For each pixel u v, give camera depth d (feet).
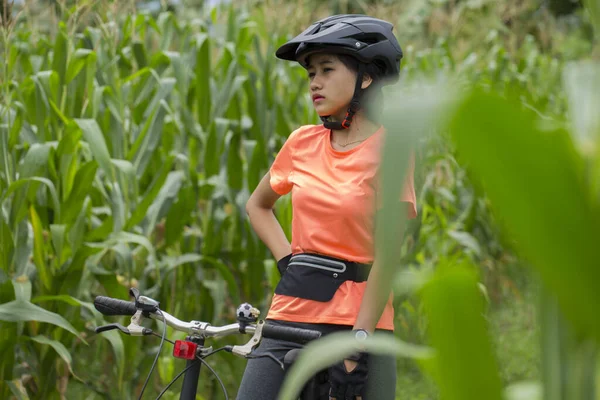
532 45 37.50
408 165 1.38
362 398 9.11
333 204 9.57
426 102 1.34
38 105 16.98
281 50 10.43
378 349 1.90
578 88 1.48
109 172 15.83
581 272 1.31
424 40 36.40
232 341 19.54
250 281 20.33
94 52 17.33
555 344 1.59
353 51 9.65
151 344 19.48
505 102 1.27
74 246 15.70
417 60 29.45
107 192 18.69
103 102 19.02
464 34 36.32
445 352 1.75
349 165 9.70
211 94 21.12
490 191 1.31
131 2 20.25
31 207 15.76
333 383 8.87
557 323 1.58
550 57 38.29
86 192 15.78
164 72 21.30
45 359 15.93
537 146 1.27
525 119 1.27
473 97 1.27
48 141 17.31
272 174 10.81
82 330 16.38
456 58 33.96
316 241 9.73
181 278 19.04
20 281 14.56
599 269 1.30
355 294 9.55
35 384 16.85
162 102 18.04
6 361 14.96
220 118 19.63
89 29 19.48
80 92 18.04
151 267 17.95
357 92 9.83
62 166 15.89
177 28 22.67
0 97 16.51
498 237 26.11
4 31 16.11
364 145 9.77
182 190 18.35
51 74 17.10
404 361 20.74
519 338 22.13
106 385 17.90
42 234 15.99
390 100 1.40
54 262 16.11
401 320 20.34
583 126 1.41
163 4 21.86
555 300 1.57
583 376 1.55
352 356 8.78
